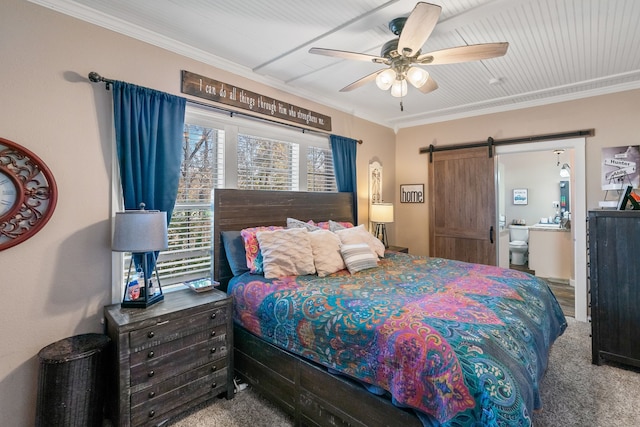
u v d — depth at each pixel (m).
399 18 2.20
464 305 1.78
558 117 3.84
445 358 1.32
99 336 1.97
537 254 5.75
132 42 2.33
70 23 2.05
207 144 2.83
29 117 1.90
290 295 2.11
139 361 1.86
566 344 3.11
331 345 1.74
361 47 2.64
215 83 2.84
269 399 2.17
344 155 4.15
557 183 6.39
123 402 1.79
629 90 3.42
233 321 2.45
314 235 2.83
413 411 1.42
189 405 2.07
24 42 1.88
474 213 4.46
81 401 1.75
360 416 1.62
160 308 2.06
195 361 2.11
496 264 4.32
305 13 2.16
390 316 1.63
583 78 3.30
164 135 2.43
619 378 2.50
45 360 1.70
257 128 3.23
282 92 3.46
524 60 2.88
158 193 2.41
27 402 1.88
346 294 2.03
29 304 1.89
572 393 2.31
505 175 6.94
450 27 2.30
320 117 3.90
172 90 2.56
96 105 2.16
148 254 2.26
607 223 2.70
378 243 3.31
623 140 3.45
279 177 3.48
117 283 2.24
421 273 2.61
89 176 2.13
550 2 2.03
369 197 4.68
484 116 4.39
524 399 1.23
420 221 4.98
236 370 2.47
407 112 4.54
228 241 2.78
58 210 2.00
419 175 4.99
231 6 2.09
